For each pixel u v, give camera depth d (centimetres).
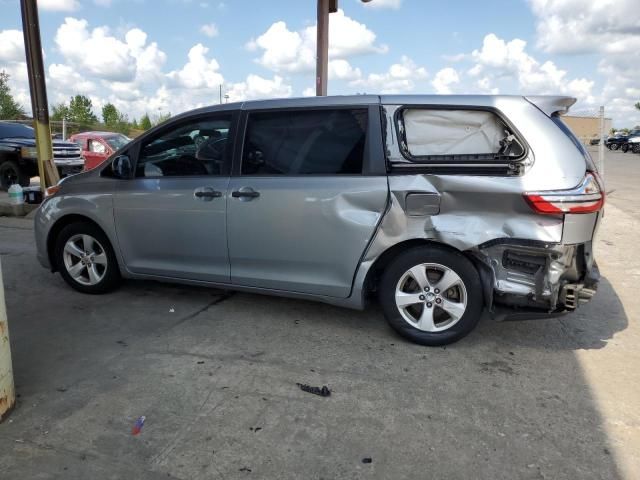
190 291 524
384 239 383
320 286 409
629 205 1150
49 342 402
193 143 447
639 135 4356
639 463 262
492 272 364
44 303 489
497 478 250
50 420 294
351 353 385
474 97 377
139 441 276
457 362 371
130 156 472
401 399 320
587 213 347
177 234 451
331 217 393
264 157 420
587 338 418
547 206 341
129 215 469
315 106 409
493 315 375
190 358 375
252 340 407
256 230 419
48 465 256
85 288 512
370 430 288
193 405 311
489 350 392
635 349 398
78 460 260
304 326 436
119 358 374
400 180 377
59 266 521
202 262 450
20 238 788
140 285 542
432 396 324
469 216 363
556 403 318
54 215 507
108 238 488
